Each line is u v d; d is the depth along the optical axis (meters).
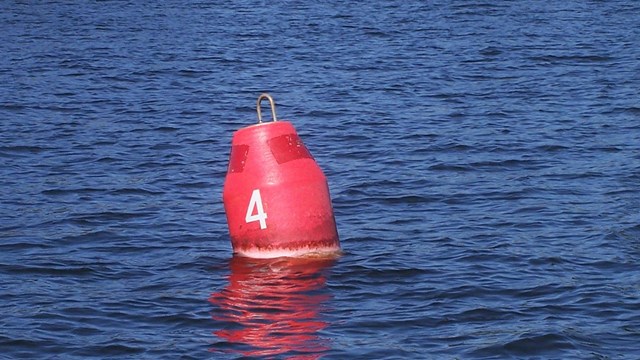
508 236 33.94
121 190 41.38
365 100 62.75
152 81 71.19
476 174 43.22
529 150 47.53
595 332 25.58
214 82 70.81
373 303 27.73
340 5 122.88
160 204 39.06
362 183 41.72
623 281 29.30
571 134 50.94
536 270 30.34
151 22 108.56
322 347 24.70
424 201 38.88
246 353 24.41
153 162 46.66
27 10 120.69
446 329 25.84
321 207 31.55
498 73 72.50
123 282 29.84
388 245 33.00
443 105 60.38
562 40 89.25
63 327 26.17
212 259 31.78
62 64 79.00
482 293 28.38
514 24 102.38
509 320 26.36
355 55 82.88
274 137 31.56
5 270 30.95
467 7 117.69
